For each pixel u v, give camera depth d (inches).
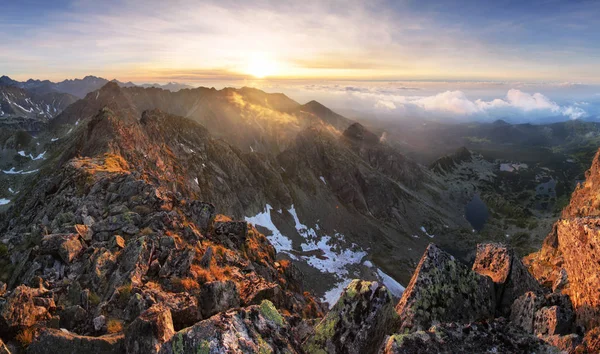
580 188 2011.6
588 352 470.9
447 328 437.1
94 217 1284.4
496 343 419.2
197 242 1197.1
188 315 770.8
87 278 920.9
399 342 414.6
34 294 799.7
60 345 600.4
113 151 3720.5
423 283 632.4
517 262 771.4
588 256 607.5
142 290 840.3
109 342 606.5
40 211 1704.0
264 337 450.6
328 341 510.3
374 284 553.9
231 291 875.4
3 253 1062.4
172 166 5812.0
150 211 1332.4
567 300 638.5
